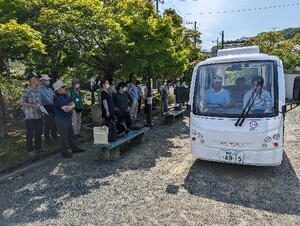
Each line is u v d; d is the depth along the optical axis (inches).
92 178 202.4
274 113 189.9
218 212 150.7
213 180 195.8
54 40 277.0
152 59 356.5
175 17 540.4
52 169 222.8
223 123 198.4
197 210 153.3
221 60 217.9
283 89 196.1
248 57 211.5
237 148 193.5
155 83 788.0
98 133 230.8
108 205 160.4
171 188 183.3
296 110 577.9
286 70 862.5
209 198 168.1
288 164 226.5
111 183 192.7
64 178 203.6
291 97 216.7
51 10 247.6
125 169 220.5
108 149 240.1
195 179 198.1
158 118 485.1
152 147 288.5
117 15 346.0
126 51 329.4
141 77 490.6
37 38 226.5
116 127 265.7
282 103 192.7
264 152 188.1
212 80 216.5
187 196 171.0
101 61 386.6
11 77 347.6
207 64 221.3
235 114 197.2
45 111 253.9
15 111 428.1
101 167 225.5
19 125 379.2
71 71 490.9
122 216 147.6
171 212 151.2
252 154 189.6
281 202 161.6
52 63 331.0
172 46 385.1
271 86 197.0
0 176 206.4
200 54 700.0
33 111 244.4
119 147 260.2
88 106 491.5
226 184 188.5
